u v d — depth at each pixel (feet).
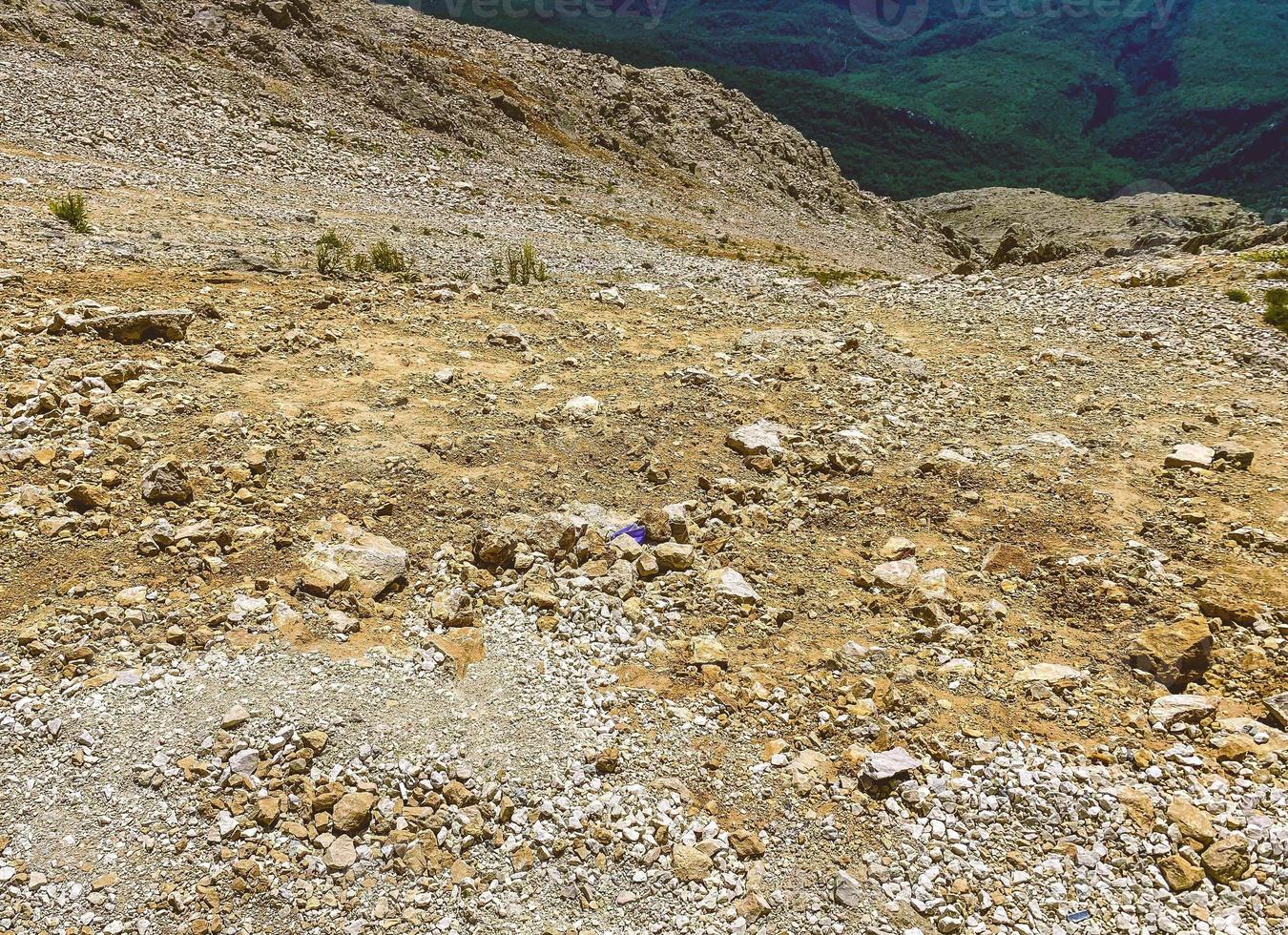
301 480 32.58
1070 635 29.25
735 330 61.57
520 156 194.39
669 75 328.08
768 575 31.45
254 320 49.88
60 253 54.49
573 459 37.42
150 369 39.63
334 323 51.52
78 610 24.71
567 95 248.93
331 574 27.32
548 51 277.64
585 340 55.16
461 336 52.80
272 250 68.69
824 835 21.76
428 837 20.42
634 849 20.86
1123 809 22.74
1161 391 51.75
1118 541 34.19
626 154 235.61
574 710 24.39
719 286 79.30
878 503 36.76
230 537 28.55
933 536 34.58
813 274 144.15
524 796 21.66
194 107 128.88
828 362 53.83
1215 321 65.10
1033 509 36.35
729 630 28.40
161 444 33.53
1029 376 54.08
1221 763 24.44
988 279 83.87
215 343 44.45
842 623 29.19
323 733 22.18
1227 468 40.55
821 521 35.27
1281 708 25.81
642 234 160.35
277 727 22.31
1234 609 29.68
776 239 220.43
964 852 21.53
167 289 52.44
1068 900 20.65
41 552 26.71
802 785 22.90
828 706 25.46
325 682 23.89
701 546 32.63
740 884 20.35
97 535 27.81
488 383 44.83
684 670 26.40
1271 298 67.36
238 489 31.53
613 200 190.60
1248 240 118.73
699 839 21.40
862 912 20.03
